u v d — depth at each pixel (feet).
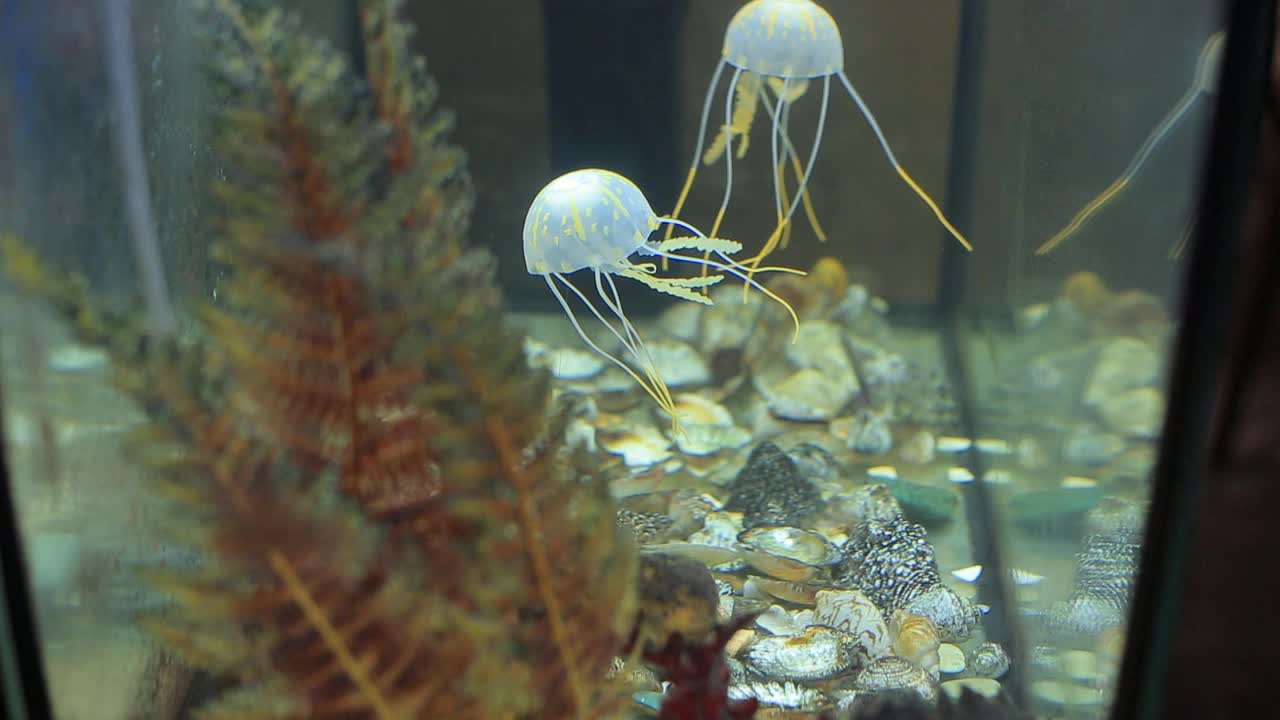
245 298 0.63
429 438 0.67
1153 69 0.76
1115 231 0.88
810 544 1.34
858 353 1.86
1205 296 0.64
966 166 1.90
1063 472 1.03
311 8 1.55
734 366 1.85
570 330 1.98
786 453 1.54
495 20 1.98
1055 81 1.17
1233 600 1.15
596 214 1.56
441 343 0.62
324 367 0.64
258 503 0.57
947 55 1.92
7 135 0.69
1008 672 1.17
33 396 0.72
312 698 0.63
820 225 2.06
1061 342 1.07
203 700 0.98
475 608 0.67
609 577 0.70
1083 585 0.94
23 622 0.70
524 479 0.65
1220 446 1.22
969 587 1.31
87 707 0.83
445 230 0.70
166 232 1.03
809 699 1.09
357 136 0.61
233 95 0.61
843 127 2.01
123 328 0.59
